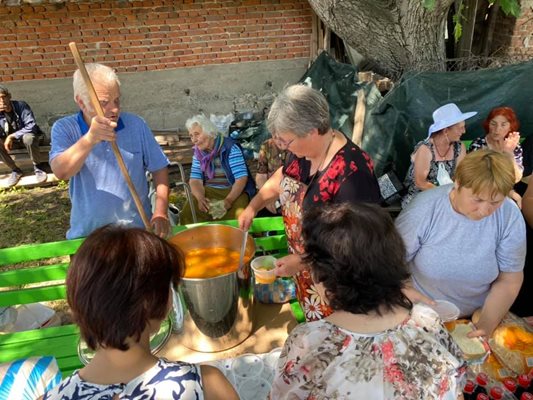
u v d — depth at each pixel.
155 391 0.92
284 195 2.03
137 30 6.25
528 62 4.46
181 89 6.71
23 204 5.46
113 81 2.14
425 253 1.89
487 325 1.86
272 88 6.95
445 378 1.08
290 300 2.35
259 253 2.76
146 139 2.48
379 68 5.76
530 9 5.88
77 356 2.18
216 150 3.67
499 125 3.58
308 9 6.54
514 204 1.83
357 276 1.05
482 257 1.84
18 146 6.09
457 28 3.90
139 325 0.90
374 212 1.14
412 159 3.70
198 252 2.19
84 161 2.25
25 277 2.42
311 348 1.09
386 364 1.05
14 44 6.00
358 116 4.67
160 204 2.51
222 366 1.81
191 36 6.43
